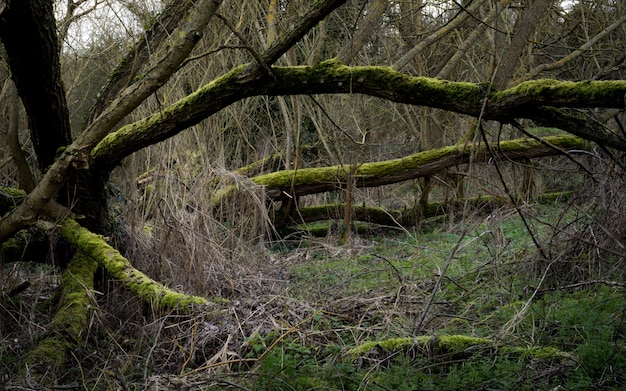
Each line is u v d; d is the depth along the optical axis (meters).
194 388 4.03
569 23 11.84
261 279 6.60
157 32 6.26
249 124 11.24
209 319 4.86
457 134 11.80
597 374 3.66
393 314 5.10
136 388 4.10
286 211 9.78
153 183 7.01
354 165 9.40
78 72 9.39
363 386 3.80
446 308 5.22
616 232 5.31
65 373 4.46
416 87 4.65
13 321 5.43
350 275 6.93
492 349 4.11
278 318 4.91
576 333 4.22
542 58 13.19
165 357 4.69
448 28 8.97
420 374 3.91
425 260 7.11
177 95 8.11
